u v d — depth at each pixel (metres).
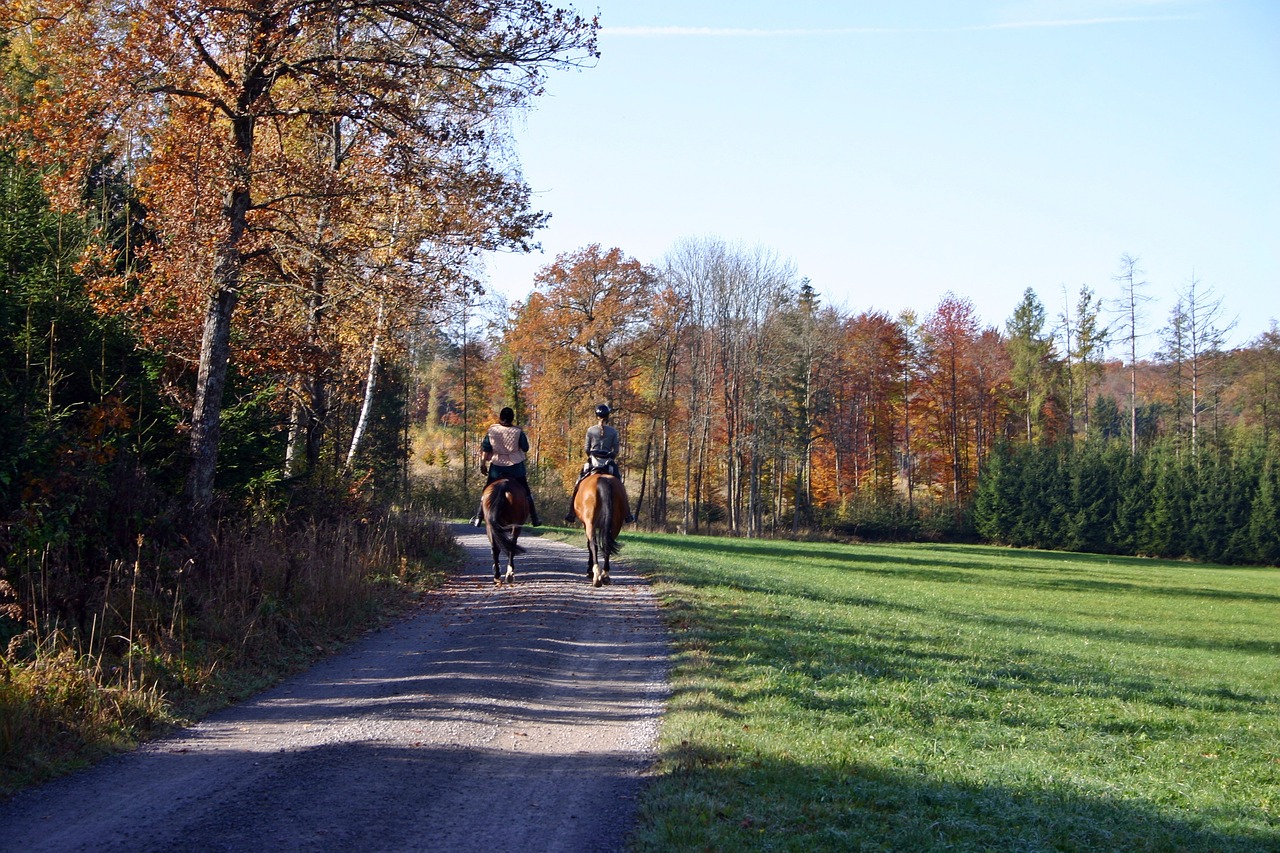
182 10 13.43
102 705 7.99
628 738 8.11
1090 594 38.28
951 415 81.38
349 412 30.75
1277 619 31.77
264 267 15.98
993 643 16.27
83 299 14.34
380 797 6.34
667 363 63.84
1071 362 87.38
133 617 9.90
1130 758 8.80
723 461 71.62
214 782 6.61
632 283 57.66
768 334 64.88
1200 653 20.80
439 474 63.25
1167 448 78.19
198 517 12.94
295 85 15.90
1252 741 10.22
